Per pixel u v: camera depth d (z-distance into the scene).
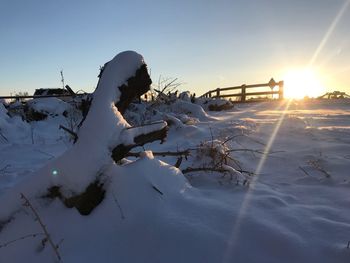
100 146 3.10
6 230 3.06
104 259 2.64
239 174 4.14
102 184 3.10
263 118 9.99
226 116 11.95
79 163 3.02
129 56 3.46
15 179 4.90
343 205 3.27
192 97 16.75
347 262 2.31
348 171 4.42
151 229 2.77
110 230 2.85
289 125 7.68
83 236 2.85
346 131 6.95
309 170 4.59
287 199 3.43
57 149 7.01
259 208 3.08
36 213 2.95
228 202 3.20
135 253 2.64
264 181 4.22
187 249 2.56
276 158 5.22
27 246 2.89
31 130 9.13
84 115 3.73
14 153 6.71
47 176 3.10
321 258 2.37
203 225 2.76
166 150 6.09
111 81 3.36
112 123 3.19
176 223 2.79
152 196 3.09
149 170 3.31
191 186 3.64
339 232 2.63
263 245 2.53
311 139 6.33
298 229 2.70
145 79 3.52
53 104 11.80
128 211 2.96
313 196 3.58
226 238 2.61
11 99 14.77
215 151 4.80
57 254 2.67
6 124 8.83
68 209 3.09
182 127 7.65
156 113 9.84
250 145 6.05
